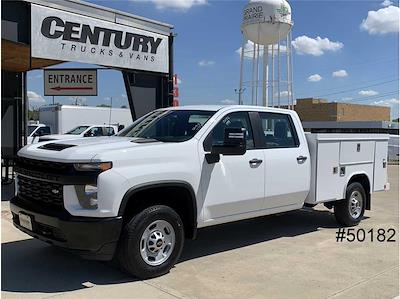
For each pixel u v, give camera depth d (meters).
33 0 9.53
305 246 6.63
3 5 9.31
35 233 5.08
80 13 10.27
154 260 5.13
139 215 4.94
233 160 5.93
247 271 5.46
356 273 5.47
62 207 4.77
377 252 6.38
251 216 6.35
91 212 4.66
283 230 7.64
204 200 5.60
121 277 5.12
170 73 12.27
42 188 5.04
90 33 10.47
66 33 10.07
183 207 5.59
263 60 28.73
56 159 4.82
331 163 7.46
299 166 6.89
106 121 28.39
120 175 4.76
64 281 4.97
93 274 5.20
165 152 5.21
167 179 5.15
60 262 5.61
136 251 4.90
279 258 6.01
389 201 11.05
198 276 5.23
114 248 4.77
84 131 20.16
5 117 13.52
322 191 7.30
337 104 65.56
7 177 11.65
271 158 6.44
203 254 6.13
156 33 11.80
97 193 4.66
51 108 26.78
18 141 13.77
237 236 7.17
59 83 11.49
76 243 4.66
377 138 8.45
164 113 6.45
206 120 5.89
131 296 4.57
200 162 5.54
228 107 6.21
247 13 27.39
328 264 5.80
